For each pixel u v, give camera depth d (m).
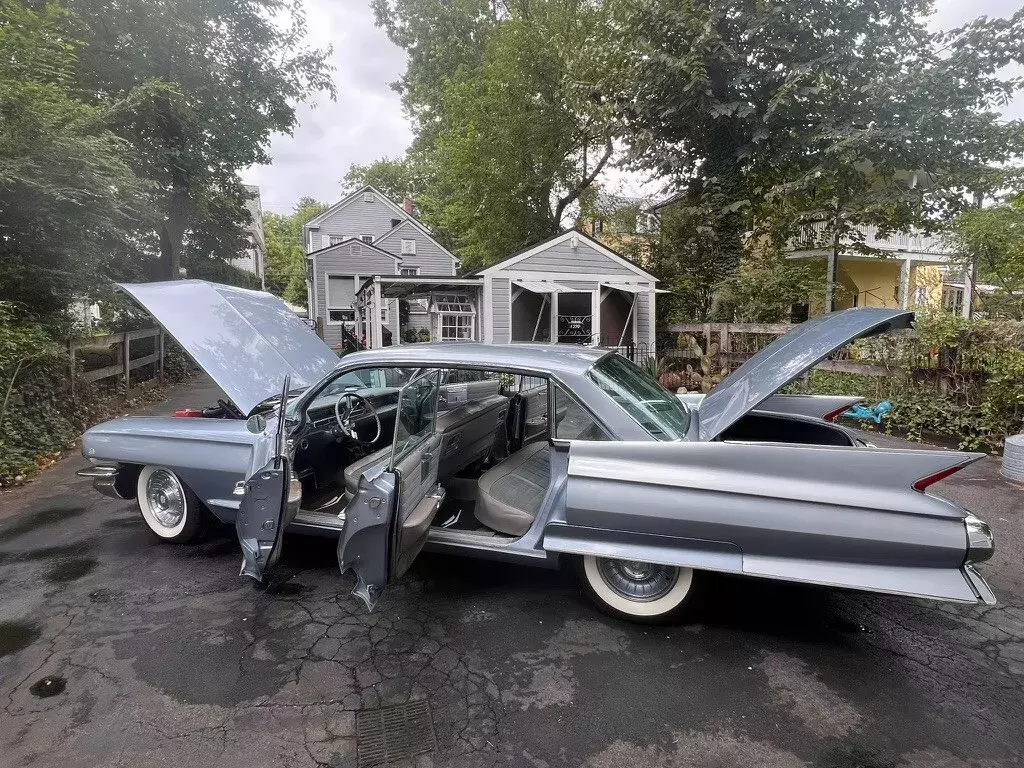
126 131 11.68
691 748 1.97
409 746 1.98
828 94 9.34
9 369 5.84
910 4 9.12
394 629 2.71
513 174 16.70
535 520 2.75
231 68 13.55
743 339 10.58
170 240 13.87
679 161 11.24
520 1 16.34
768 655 2.52
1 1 6.41
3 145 5.68
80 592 3.04
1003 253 7.98
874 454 2.34
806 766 1.89
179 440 3.38
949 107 8.79
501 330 13.23
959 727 2.07
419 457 2.65
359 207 28.80
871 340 7.45
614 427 2.64
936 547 2.18
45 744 1.96
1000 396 5.96
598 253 13.62
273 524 2.55
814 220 10.89
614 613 2.79
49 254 6.55
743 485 2.38
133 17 11.41
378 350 3.10
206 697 2.22
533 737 2.02
